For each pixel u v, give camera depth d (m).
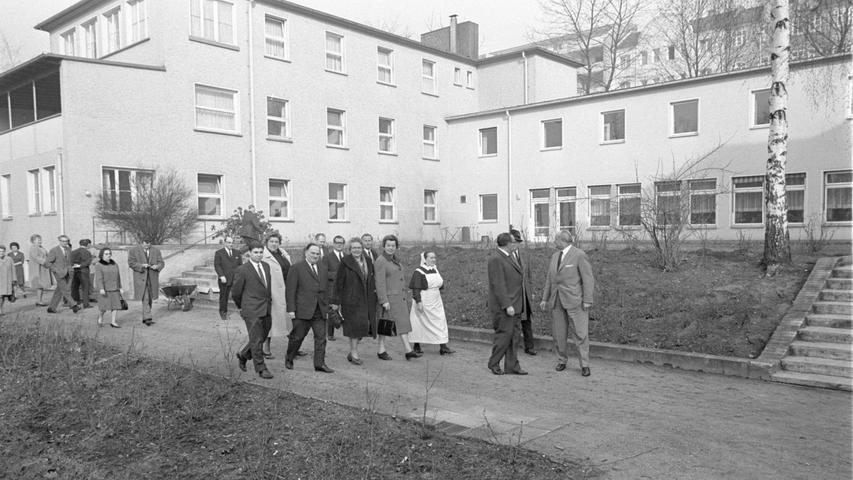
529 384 8.20
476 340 11.48
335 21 26.67
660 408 7.07
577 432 6.13
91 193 19.77
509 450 5.50
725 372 8.81
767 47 15.36
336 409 6.62
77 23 25.39
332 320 9.94
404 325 9.59
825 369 8.37
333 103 26.73
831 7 13.77
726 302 10.76
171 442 5.79
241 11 23.67
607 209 26.28
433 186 31.34
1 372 7.87
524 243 17.42
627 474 5.04
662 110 24.69
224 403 6.85
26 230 22.31
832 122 20.66
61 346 9.26
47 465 5.30
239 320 13.42
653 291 11.75
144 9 22.42
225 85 23.14
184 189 21.05
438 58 31.69
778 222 12.16
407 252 18.52
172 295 14.86
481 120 30.69
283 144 24.92
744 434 6.13
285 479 4.95
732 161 22.91
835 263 11.73
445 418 6.53
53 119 20.30
